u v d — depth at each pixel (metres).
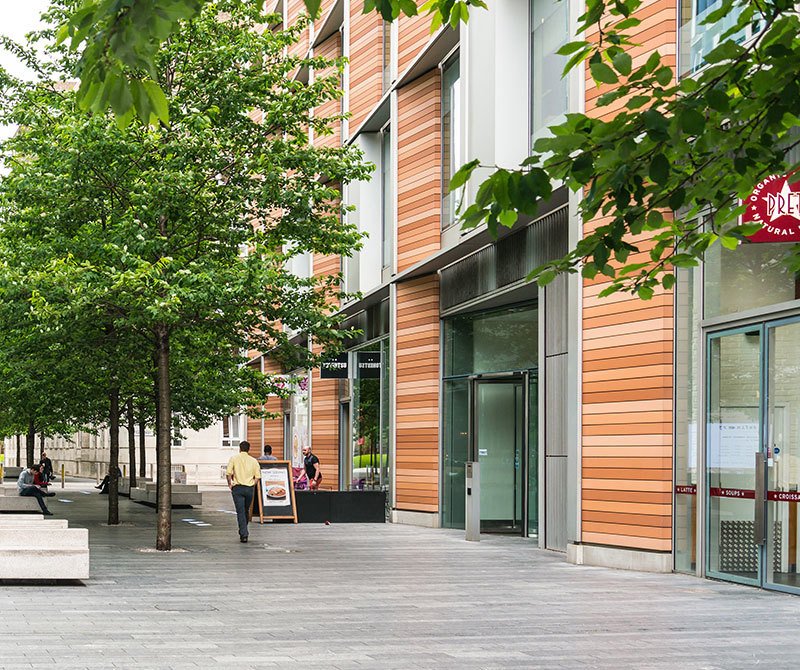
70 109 20.12
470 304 23.44
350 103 30.72
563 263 6.29
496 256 21.92
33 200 20.44
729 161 5.95
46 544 14.06
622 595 13.24
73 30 4.79
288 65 20.42
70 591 13.28
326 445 35.16
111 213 20.19
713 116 5.41
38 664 8.45
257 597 12.80
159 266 18.31
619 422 16.58
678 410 15.87
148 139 19.16
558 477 19.22
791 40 5.19
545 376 19.81
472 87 21.62
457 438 24.86
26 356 24.11
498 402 24.00
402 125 26.28
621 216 5.90
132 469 39.22
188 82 19.83
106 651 9.08
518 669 8.48
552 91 19.59
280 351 21.45
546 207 18.94
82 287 18.06
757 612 11.82
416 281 26.00
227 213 20.06
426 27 24.88
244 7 20.38
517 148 20.50
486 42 20.98
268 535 22.75
